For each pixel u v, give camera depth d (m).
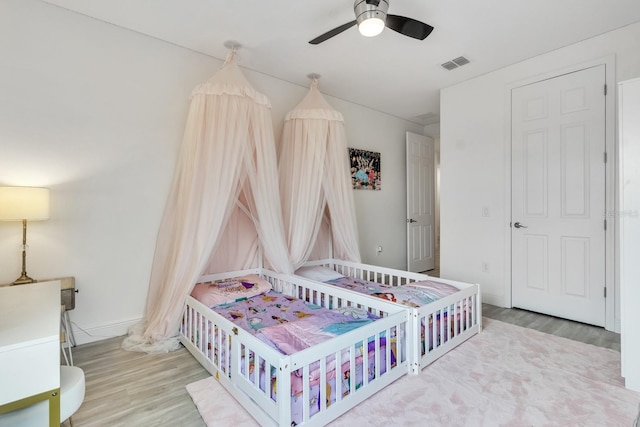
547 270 3.09
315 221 3.27
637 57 2.56
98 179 2.52
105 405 1.73
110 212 2.57
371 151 4.59
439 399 1.74
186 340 2.40
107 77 2.54
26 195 2.02
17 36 2.21
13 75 2.19
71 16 2.39
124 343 2.45
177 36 2.71
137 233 2.70
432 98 4.19
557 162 3.01
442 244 3.91
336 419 1.58
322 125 3.21
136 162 2.68
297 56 3.04
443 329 2.25
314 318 1.96
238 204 3.01
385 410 1.65
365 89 3.88
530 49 2.96
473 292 2.61
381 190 4.75
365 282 3.16
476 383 1.90
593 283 2.82
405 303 2.22
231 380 1.80
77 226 2.44
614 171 2.69
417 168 5.09
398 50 2.93
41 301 1.34
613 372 2.03
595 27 2.61
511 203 3.33
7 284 2.17
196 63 2.97
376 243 4.68
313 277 3.17
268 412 1.49
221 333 1.94
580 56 2.84
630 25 2.58
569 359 2.20
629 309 1.83
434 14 2.40
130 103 2.65
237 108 2.60
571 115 2.91
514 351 2.32
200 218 2.49
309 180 3.14
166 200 2.82
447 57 3.08
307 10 2.35
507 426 1.53
